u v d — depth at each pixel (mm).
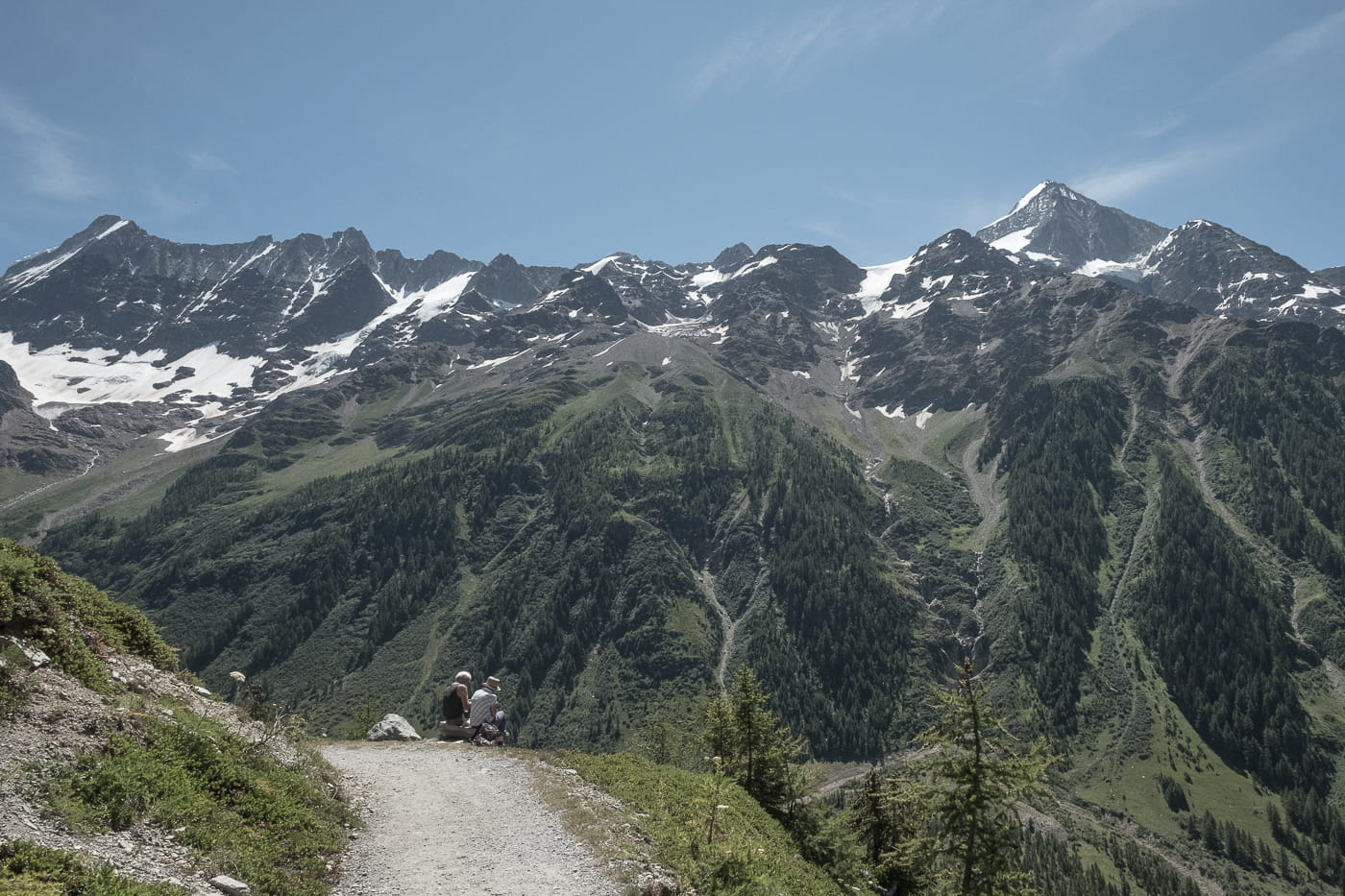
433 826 20688
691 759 55969
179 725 18812
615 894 17719
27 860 11797
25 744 14820
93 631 21484
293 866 16219
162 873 13492
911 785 33875
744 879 20812
